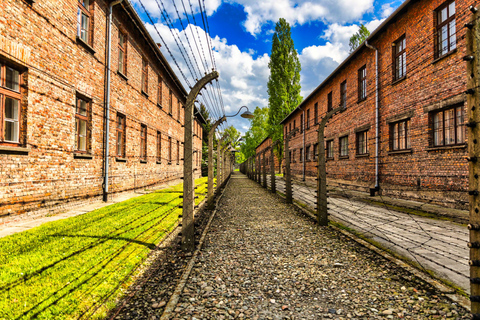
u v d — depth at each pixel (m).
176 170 21.00
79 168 8.05
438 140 8.48
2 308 2.46
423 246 4.64
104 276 3.29
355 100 13.98
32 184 6.16
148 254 4.25
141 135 14.03
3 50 5.32
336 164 16.52
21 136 5.96
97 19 9.12
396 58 10.77
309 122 22.23
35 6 6.22
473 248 1.93
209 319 2.53
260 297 2.98
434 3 8.53
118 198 10.26
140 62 13.30
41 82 6.43
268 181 25.73
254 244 5.02
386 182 10.99
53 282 3.02
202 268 3.83
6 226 5.45
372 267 3.83
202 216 7.89
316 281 3.39
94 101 8.91
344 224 6.62
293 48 32.28
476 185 1.87
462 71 7.46
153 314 2.60
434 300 2.86
